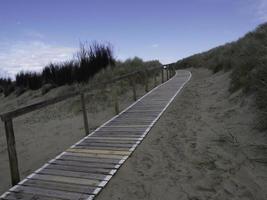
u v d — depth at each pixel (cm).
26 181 431
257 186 373
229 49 1662
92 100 1121
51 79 1848
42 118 1067
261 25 1259
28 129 916
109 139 613
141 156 512
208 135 582
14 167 432
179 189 388
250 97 690
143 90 1299
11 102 1884
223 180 398
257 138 513
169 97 1056
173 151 521
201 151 506
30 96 1827
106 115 897
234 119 642
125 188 402
